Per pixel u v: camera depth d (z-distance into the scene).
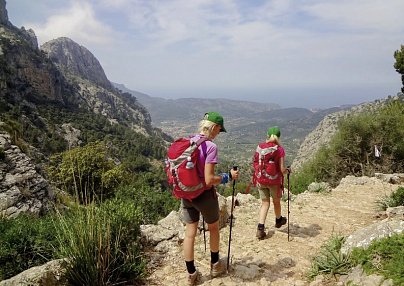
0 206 12.40
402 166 16.48
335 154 17.19
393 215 7.06
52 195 15.62
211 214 4.22
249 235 6.29
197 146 3.99
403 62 23.88
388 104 20.72
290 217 7.54
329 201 9.11
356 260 4.22
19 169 15.73
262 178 6.05
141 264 4.63
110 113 190.25
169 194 16.95
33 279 3.80
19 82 117.81
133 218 5.23
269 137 6.18
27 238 5.07
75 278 4.12
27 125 81.25
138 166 97.94
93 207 4.69
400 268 3.56
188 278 4.37
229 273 4.64
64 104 143.88
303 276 4.61
